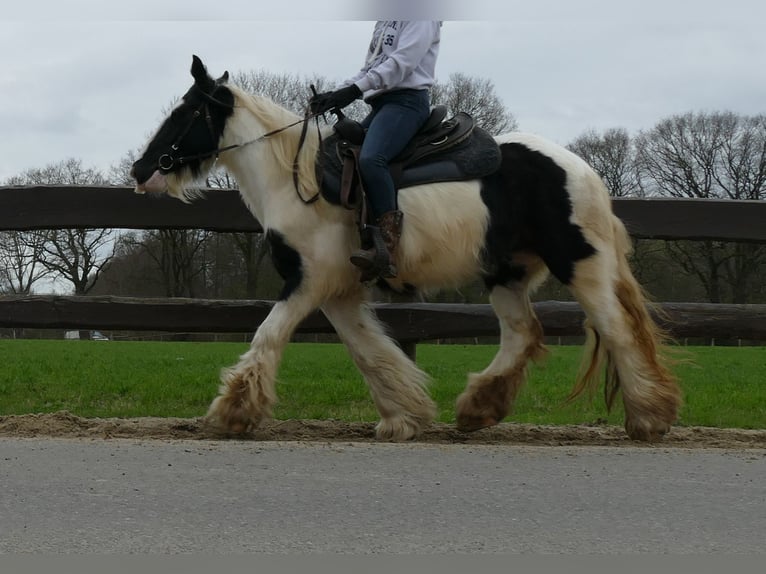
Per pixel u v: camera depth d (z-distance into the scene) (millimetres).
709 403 8305
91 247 43156
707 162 43094
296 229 5715
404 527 3730
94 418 6871
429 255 5781
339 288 5863
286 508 3965
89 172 48125
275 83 25172
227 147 5980
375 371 6129
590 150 44281
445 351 19672
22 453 5000
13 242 43562
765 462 5074
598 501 4156
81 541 3518
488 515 3906
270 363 5680
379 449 5324
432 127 5867
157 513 3867
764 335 7551
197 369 11703
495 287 6371
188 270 36688
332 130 6012
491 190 5832
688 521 3863
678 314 7582
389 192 5613
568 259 5793
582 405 8172
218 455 5023
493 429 6613
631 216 7648
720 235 7613
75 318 7512
